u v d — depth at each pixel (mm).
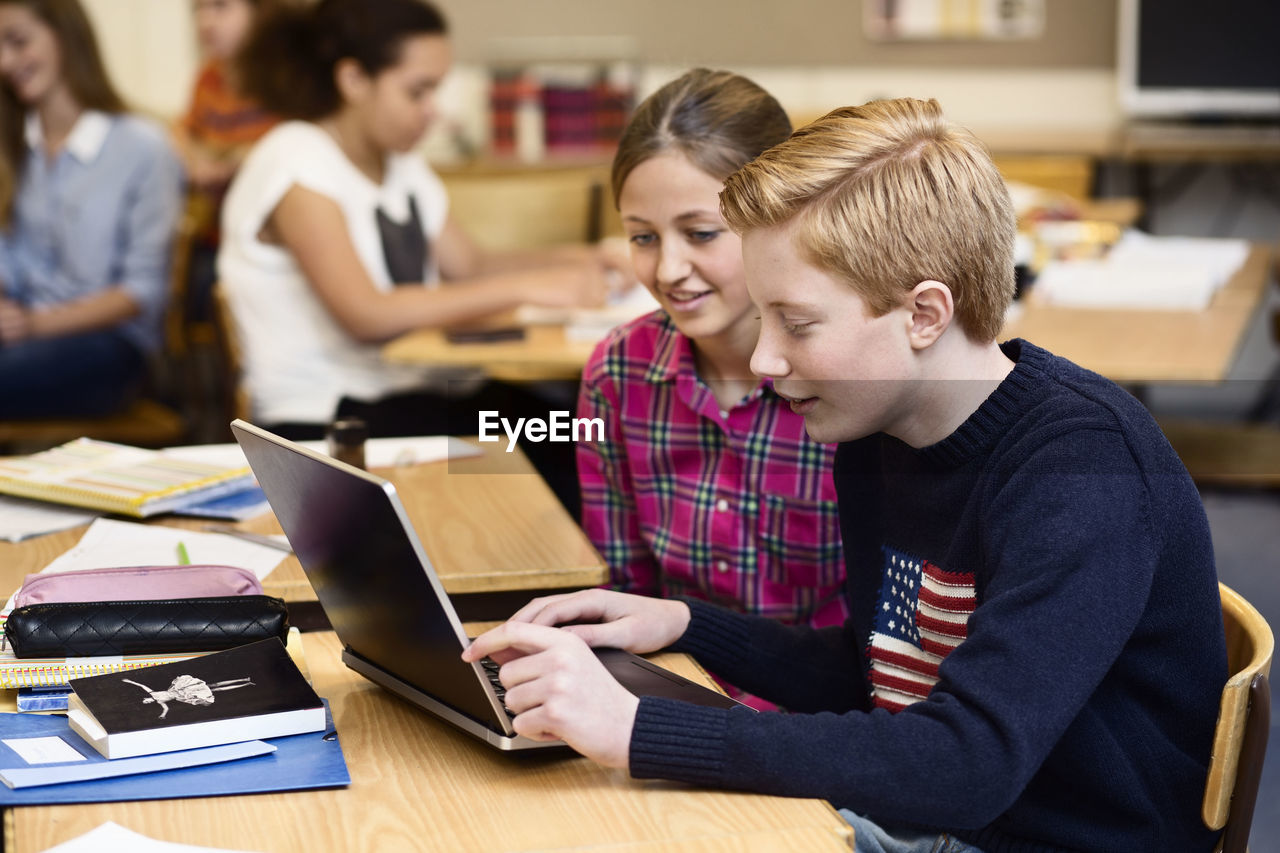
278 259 3096
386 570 1111
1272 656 1165
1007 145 5023
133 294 3863
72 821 1006
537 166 5371
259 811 1034
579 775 1109
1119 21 5496
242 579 1361
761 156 1171
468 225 4035
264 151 3098
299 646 1354
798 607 1714
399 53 3078
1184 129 5289
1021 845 1197
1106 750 1159
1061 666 1051
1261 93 5168
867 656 1377
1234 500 4316
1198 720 1201
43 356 3652
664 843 983
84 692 1160
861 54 5664
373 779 1095
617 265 3188
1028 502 1112
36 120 3934
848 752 1062
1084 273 3150
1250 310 2846
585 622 1378
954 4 5574
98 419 3725
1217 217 5422
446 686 1165
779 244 1132
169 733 1106
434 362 2574
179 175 4105
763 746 1065
